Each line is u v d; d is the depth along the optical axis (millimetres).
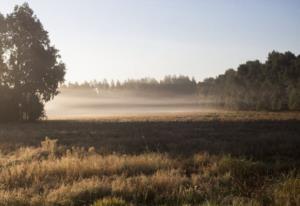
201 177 11664
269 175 12266
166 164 14156
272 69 143375
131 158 14922
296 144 21656
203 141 23797
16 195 10000
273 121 49062
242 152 18484
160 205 9070
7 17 61844
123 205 8844
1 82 61250
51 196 9633
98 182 10664
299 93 106125
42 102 64438
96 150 19391
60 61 64750
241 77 156125
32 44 62250
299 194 8930
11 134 32062
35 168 13188
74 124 49469
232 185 10852
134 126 41906
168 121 51906
